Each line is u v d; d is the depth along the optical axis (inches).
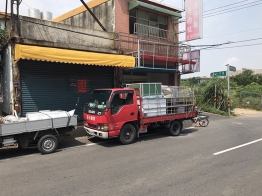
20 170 211.8
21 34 351.3
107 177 192.9
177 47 614.5
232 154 264.1
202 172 205.0
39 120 261.1
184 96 387.2
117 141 331.9
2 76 432.8
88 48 418.9
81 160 241.6
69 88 406.6
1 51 422.6
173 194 161.5
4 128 239.0
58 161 238.5
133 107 317.7
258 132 414.3
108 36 460.1
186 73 622.5
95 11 531.5
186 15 545.0
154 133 398.6
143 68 486.3
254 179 189.8
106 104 290.5
